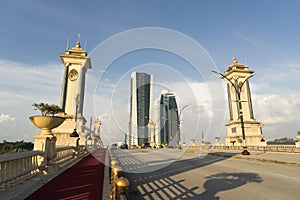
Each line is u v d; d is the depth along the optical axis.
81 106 20.25
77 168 9.47
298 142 22.03
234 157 17.62
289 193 5.59
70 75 32.34
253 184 6.76
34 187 5.62
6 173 5.21
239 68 43.34
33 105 10.25
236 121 39.81
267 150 24.58
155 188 6.48
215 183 7.02
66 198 4.65
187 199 5.19
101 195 4.91
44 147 7.86
